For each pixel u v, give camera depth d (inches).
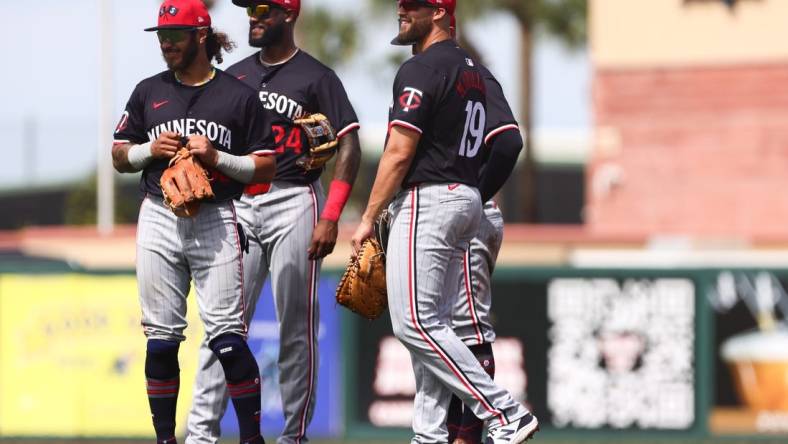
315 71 964.0
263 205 959.6
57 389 1540.4
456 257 847.1
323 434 1531.7
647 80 2381.9
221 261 847.7
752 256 2277.3
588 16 3366.1
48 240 2333.9
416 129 803.4
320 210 975.0
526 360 1531.7
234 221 858.1
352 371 1531.7
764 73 2343.8
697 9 2358.5
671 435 1514.5
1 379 1545.3
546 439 1525.6
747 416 1512.1
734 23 2351.1
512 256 2333.9
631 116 2391.7
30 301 1549.0
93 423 1537.9
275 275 968.9
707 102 2367.1
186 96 844.6
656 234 2391.7
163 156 830.5
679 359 1518.2
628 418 1520.7
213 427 936.3
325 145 943.7
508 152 901.8
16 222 3368.6
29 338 1547.7
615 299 1525.6
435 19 836.6
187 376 1492.4
